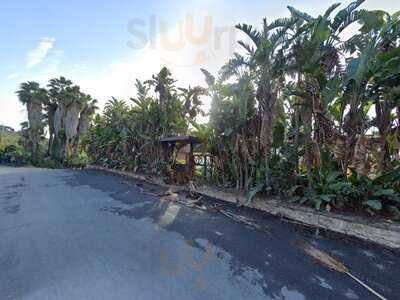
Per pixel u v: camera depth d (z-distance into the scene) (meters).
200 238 4.51
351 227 4.53
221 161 8.66
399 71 4.61
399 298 2.70
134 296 2.74
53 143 27.89
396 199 4.76
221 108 7.93
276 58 6.13
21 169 20.91
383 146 5.45
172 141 10.69
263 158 7.14
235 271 3.32
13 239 4.45
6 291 2.84
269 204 6.12
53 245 4.17
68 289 2.88
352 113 5.36
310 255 3.76
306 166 6.05
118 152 17.14
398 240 3.94
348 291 2.84
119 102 16.98
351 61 5.21
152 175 12.65
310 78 5.84
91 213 6.23
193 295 2.78
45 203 7.36
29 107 26.20
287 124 7.14
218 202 7.35
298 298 2.71
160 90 12.12
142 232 4.83
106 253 3.87
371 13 5.27
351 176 5.38
